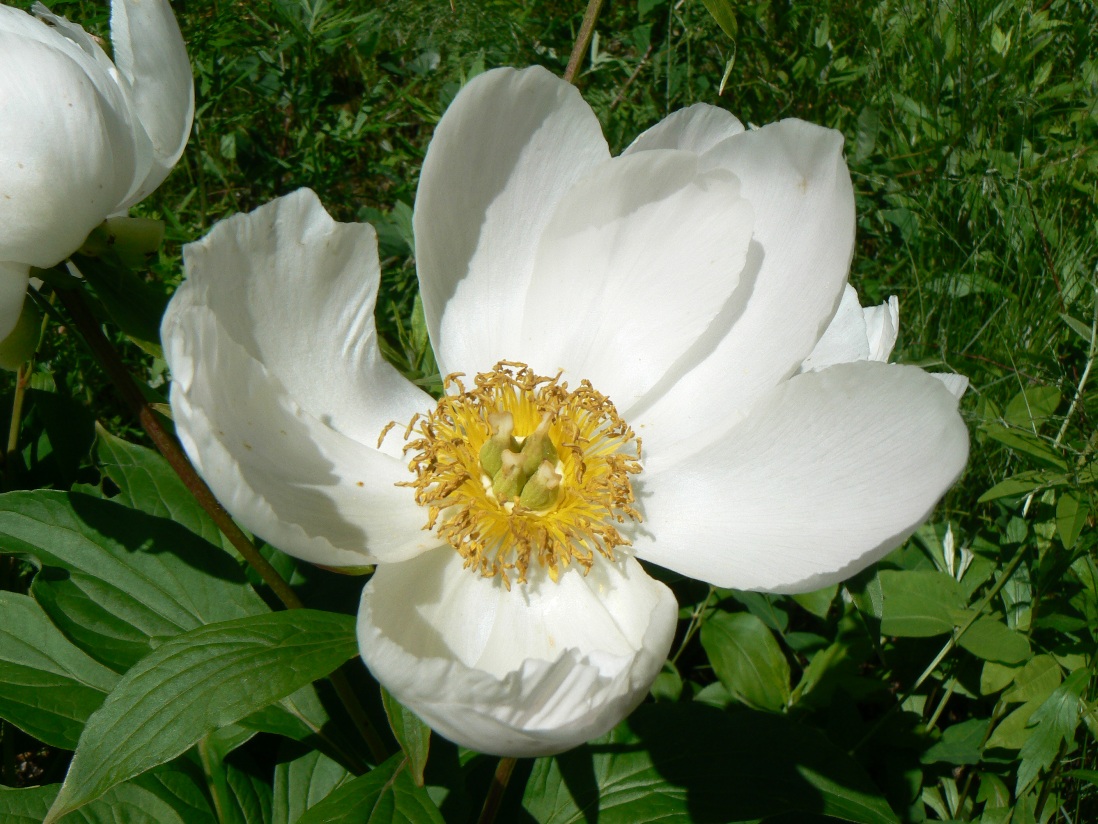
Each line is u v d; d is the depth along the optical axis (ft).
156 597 0.73
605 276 0.77
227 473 0.55
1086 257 1.14
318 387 0.71
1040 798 0.86
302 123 1.27
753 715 0.77
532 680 0.53
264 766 0.81
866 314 0.87
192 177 1.26
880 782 0.88
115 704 0.57
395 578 0.66
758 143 0.72
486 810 0.69
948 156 1.27
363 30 1.34
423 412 0.75
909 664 0.98
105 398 1.09
